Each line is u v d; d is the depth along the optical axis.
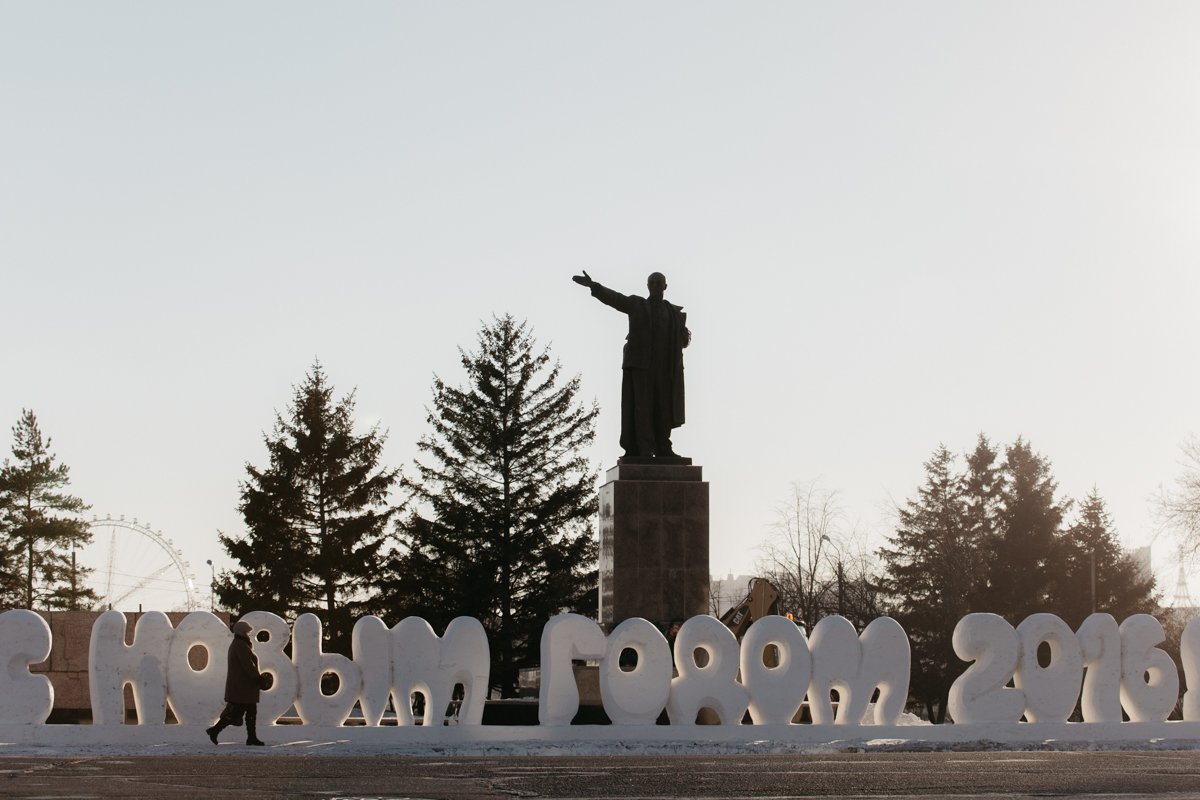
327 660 29.61
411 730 28.67
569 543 69.56
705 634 30.33
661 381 35.88
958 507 92.94
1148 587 87.56
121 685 29.11
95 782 19.09
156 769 21.67
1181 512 66.38
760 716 30.42
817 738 29.62
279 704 29.25
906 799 17.03
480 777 20.19
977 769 21.83
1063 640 31.56
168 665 29.12
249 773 20.86
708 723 32.56
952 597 84.62
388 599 69.56
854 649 30.81
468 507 68.94
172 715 40.25
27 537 83.25
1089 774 20.77
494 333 72.12
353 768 21.98
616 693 29.78
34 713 28.61
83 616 41.84
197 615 29.34
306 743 27.45
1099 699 31.86
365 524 70.56
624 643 29.98
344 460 71.69
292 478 71.19
